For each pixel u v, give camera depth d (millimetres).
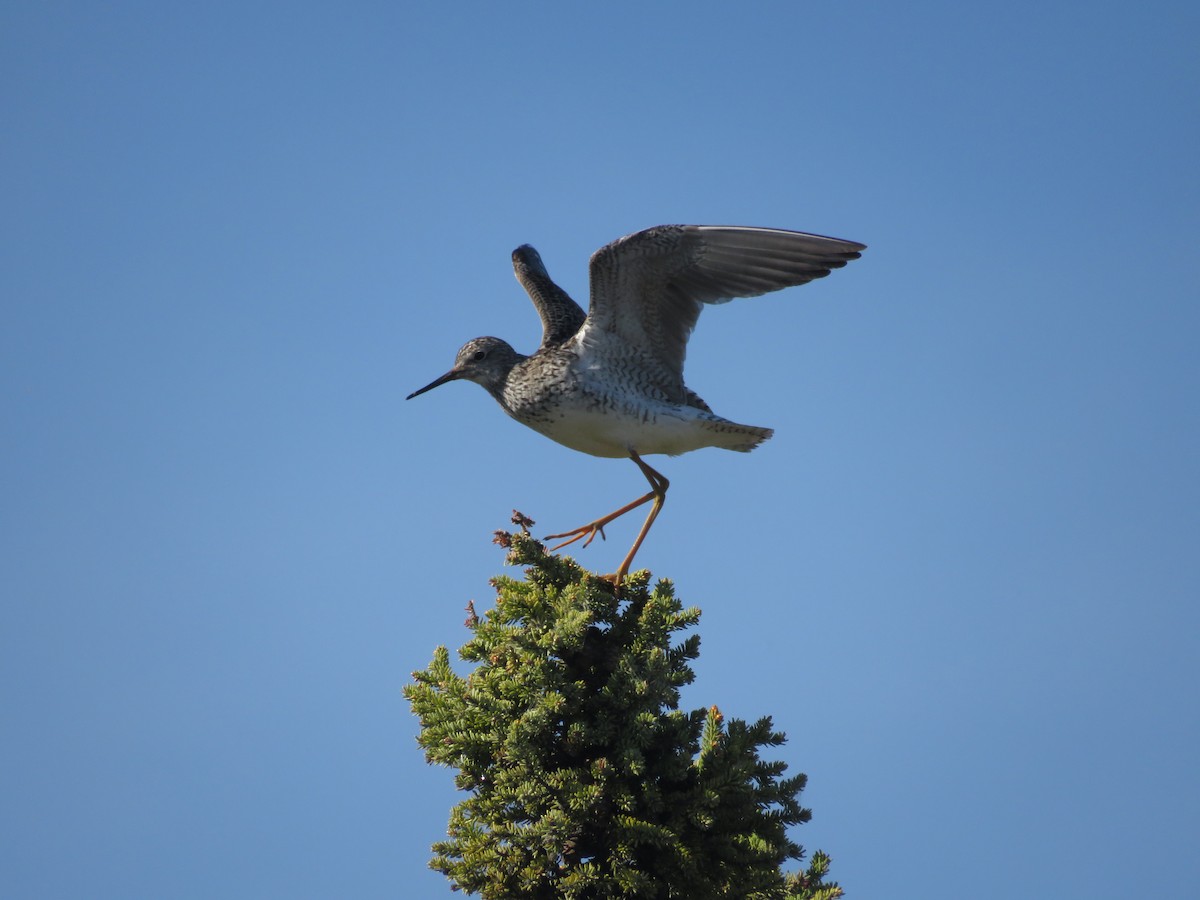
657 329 17422
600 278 16828
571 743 10820
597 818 10578
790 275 16719
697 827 10703
